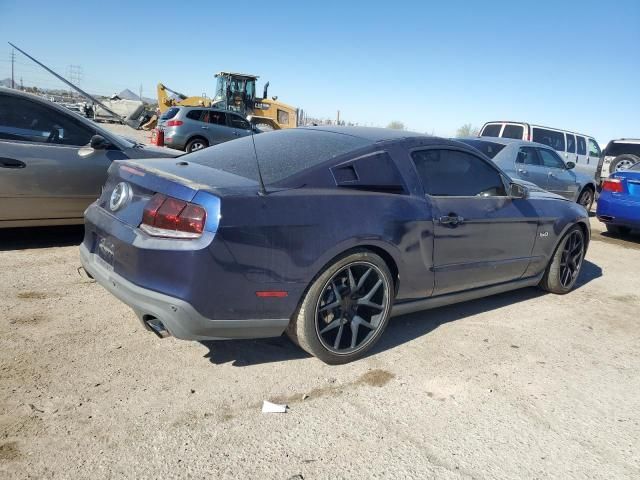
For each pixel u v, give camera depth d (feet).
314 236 9.63
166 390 9.31
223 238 8.73
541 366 11.60
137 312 9.34
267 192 9.41
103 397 8.91
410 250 11.29
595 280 19.42
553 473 8.01
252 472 7.43
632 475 8.13
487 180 13.73
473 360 11.58
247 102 77.77
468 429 8.93
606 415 9.81
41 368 9.62
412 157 12.03
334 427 8.64
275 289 9.38
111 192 10.78
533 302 16.08
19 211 16.15
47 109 16.76
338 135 12.18
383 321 11.22
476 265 13.14
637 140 43.29
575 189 33.65
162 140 49.34
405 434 8.63
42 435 7.80
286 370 10.39
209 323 9.01
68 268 15.23
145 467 7.34
